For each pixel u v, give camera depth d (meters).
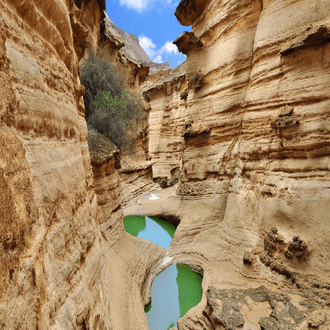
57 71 3.41
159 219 17.62
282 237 8.01
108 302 4.85
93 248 4.20
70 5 5.29
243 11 12.38
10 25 2.06
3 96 1.67
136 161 22.16
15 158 1.72
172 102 32.91
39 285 1.84
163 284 10.48
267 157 9.79
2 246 1.38
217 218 12.88
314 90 7.91
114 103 16.19
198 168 14.96
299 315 6.14
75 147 4.24
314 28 7.57
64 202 2.96
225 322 6.41
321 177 7.64
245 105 11.26
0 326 1.25
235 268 9.16
